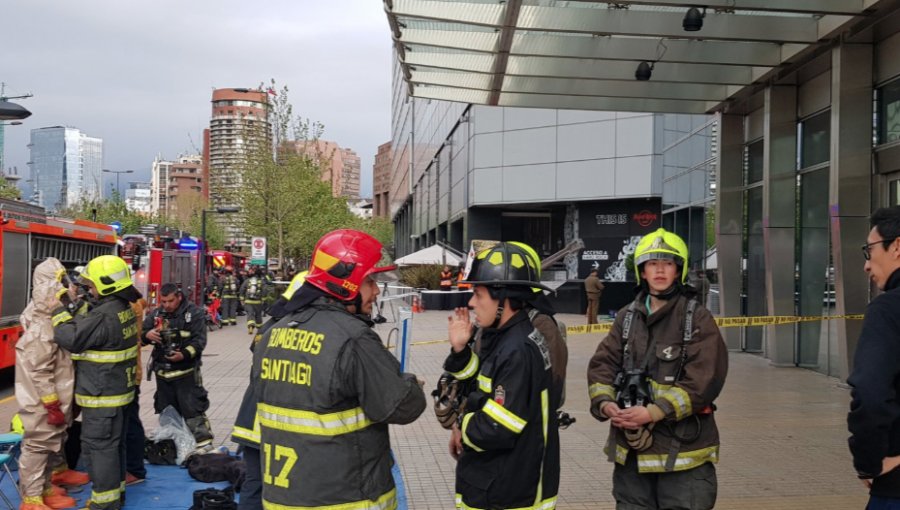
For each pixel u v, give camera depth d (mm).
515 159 32938
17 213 12203
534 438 3252
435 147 50281
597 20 9945
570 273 32406
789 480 6531
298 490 2975
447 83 12781
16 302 12133
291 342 3086
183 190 176000
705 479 3787
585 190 31188
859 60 10688
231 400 10617
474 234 35531
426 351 16109
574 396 10891
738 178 15148
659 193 29562
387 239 103375
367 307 3354
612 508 5875
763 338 14602
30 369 5543
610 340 4020
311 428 2984
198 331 7219
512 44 10914
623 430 3787
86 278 5520
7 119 10047
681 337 3787
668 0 8992
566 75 11930
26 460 5633
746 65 11578
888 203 10703
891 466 2852
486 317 3406
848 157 10766
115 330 5461
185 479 6668
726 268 15242
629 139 30062
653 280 3871
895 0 9078
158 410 7352
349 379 2986
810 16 10586
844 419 8945
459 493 3396
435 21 9922
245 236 38562
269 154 36594
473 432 3193
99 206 58469
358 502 3020
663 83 13203
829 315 12242
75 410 5871
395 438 8180
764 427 8531
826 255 12398
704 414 3809
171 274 21078
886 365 2771
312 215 40625
